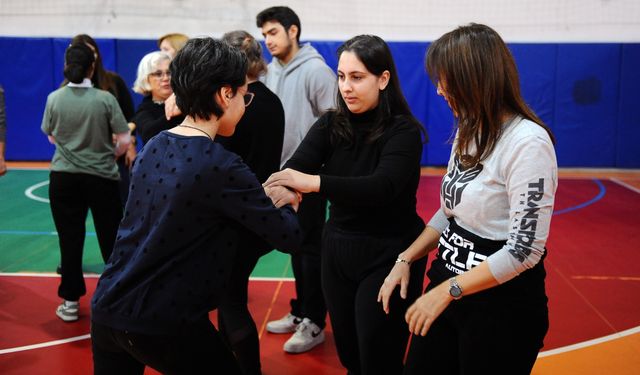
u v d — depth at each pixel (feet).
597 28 33.12
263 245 9.18
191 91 5.90
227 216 5.90
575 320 13.38
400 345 8.09
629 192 27.68
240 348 9.33
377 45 7.73
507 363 6.10
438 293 5.95
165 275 5.82
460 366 6.36
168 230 5.73
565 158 32.81
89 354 11.67
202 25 34.45
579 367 11.21
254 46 9.43
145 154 6.10
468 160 6.06
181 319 5.78
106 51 32.83
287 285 15.69
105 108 12.86
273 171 9.50
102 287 6.09
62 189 12.89
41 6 34.27
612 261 17.72
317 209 11.70
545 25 33.50
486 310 6.05
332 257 8.36
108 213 13.33
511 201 5.71
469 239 6.18
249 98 7.41
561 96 32.37
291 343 11.78
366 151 8.01
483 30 5.86
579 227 21.68
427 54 6.15
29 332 12.66
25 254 18.13
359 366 8.82
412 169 7.70
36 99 32.89
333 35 34.50
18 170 31.42
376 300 7.86
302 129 13.46
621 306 14.20
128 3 34.32
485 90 5.77
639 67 31.76
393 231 8.13
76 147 12.76
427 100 32.76
